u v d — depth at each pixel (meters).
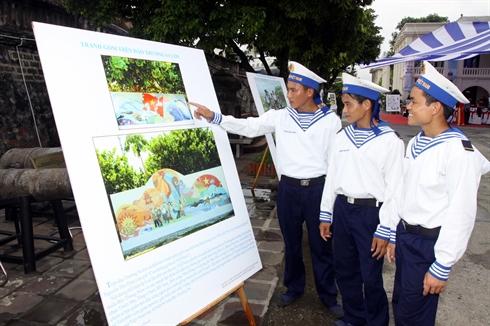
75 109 1.69
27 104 6.38
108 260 1.65
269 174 7.18
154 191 1.91
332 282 2.75
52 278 3.32
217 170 2.29
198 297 1.95
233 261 2.20
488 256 3.82
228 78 9.25
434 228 1.79
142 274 1.76
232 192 2.34
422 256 1.82
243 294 2.35
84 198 1.63
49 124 6.93
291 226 2.68
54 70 1.66
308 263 3.70
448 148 1.71
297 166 2.54
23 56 6.29
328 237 2.48
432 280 1.72
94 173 1.69
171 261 1.89
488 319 2.76
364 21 6.76
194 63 2.37
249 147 9.81
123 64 1.95
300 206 2.60
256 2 5.60
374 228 2.22
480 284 3.27
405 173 1.92
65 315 2.76
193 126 2.23
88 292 3.08
